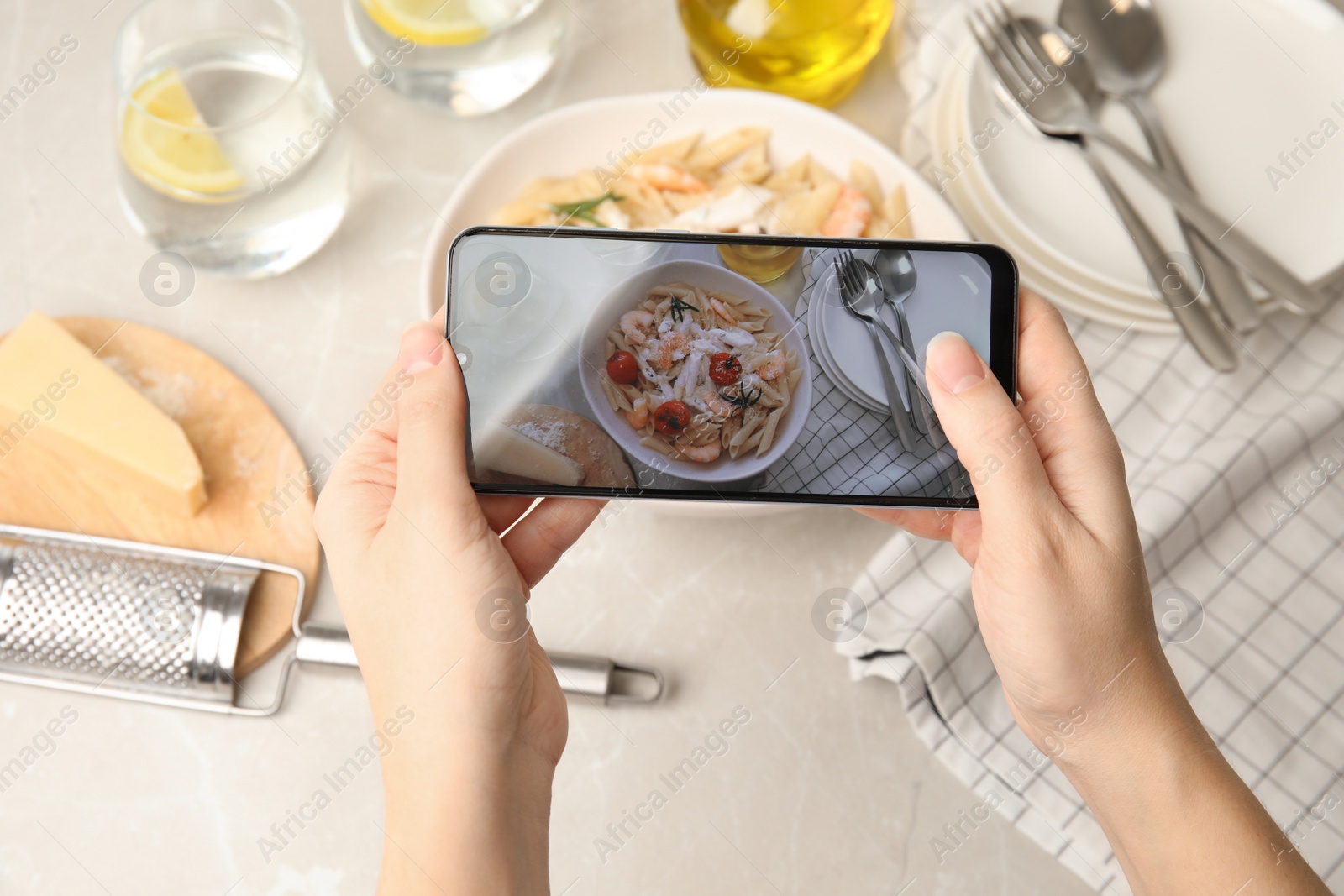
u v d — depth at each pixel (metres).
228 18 0.78
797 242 0.61
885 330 0.62
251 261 0.81
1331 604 0.79
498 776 0.58
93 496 0.78
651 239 0.60
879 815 0.75
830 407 0.63
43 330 0.78
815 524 0.81
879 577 0.78
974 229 0.83
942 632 0.73
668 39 0.92
